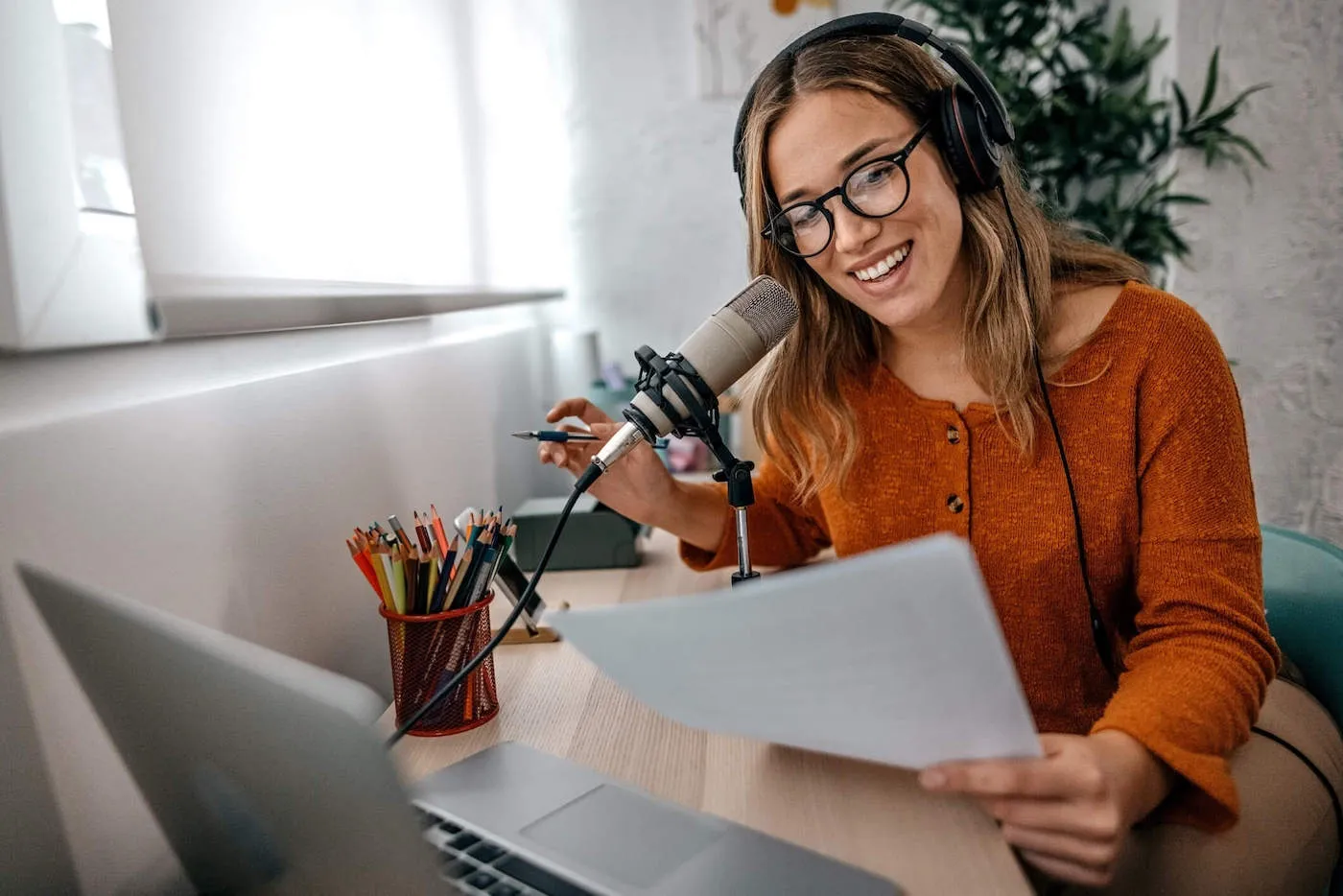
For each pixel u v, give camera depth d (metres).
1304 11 1.94
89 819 0.60
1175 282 2.07
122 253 0.76
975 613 0.41
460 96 1.46
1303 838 0.76
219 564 0.74
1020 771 0.54
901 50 0.86
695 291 2.29
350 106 1.01
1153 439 0.85
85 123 0.74
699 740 0.74
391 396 1.10
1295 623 0.99
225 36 0.76
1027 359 0.90
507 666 0.92
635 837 0.58
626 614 0.46
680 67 2.22
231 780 0.50
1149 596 0.81
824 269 0.90
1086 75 2.14
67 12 0.73
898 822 0.60
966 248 0.94
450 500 1.31
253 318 0.76
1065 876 0.56
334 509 0.94
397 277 1.16
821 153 0.84
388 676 1.05
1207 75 1.99
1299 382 2.04
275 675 0.42
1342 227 1.97
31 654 0.56
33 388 0.64
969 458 0.94
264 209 0.82
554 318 2.26
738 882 0.52
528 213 1.93
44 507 0.57
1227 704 0.67
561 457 1.04
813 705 0.50
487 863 0.55
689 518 1.09
